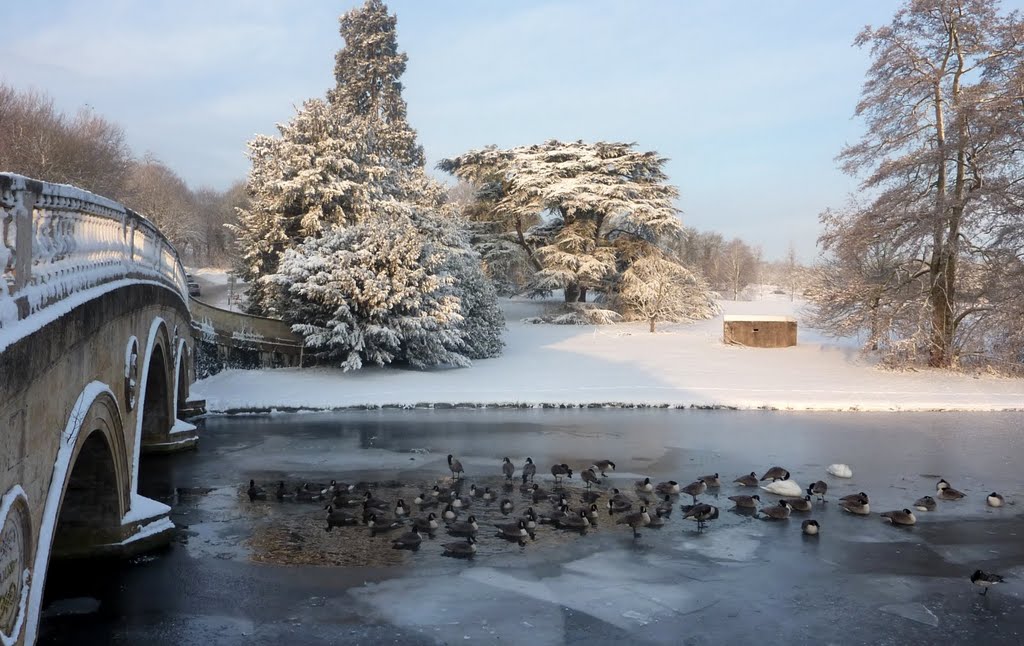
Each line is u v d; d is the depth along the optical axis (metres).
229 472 21.67
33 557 7.66
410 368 40.84
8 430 6.79
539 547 15.62
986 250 37.75
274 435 27.12
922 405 32.88
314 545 15.51
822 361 44.41
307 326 36.34
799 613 12.62
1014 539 16.42
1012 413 32.41
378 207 45.16
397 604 12.71
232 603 12.63
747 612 12.63
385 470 22.08
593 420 30.61
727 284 109.75
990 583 13.48
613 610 12.62
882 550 15.70
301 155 44.25
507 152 61.59
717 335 54.38
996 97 36.31
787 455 24.42
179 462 22.89
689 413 32.31
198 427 28.52
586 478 19.91
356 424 29.42
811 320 45.41
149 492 19.47
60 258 9.37
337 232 38.19
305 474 21.55
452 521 17.17
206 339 35.50
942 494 19.66
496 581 13.77
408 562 14.64
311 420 30.17
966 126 37.00
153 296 16.34
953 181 39.94
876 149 40.31
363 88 67.19
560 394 34.72
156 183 90.25
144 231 15.94
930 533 16.81
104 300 10.99
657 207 57.16
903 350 40.38
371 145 49.81
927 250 39.66
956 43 38.75
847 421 30.50
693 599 13.11
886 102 40.00
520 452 24.67
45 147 51.38
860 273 42.44
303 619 12.09
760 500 19.34
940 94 39.44
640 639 11.61
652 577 14.06
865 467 22.92
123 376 12.91
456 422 29.98
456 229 49.09
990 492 20.28
